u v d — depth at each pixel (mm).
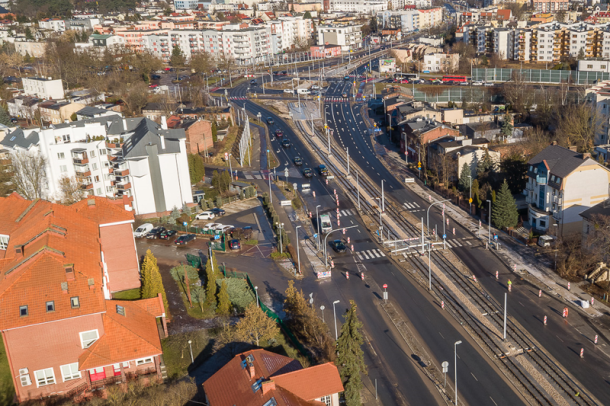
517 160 180125
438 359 106875
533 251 145375
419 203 180750
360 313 122375
